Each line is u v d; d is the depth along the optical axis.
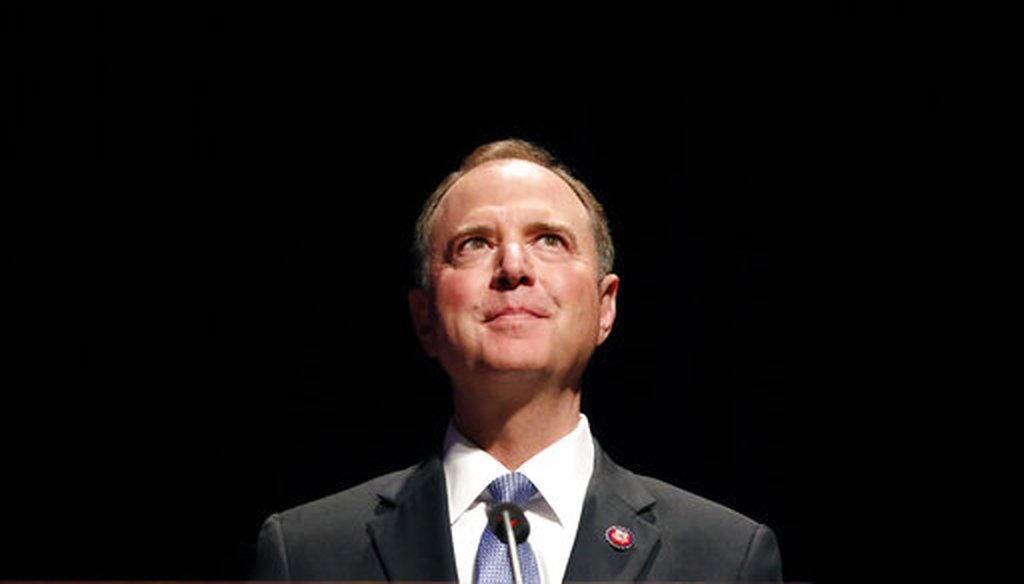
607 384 5.65
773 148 5.88
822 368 5.73
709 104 5.90
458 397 3.38
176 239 5.98
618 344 5.69
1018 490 5.63
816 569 5.61
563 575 3.11
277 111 6.02
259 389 5.88
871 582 5.60
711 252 5.79
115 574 5.72
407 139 6.00
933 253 5.80
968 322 5.76
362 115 6.01
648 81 5.91
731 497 5.60
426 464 3.39
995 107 5.84
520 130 5.93
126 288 5.94
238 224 5.99
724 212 5.82
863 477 5.64
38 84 5.96
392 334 5.91
